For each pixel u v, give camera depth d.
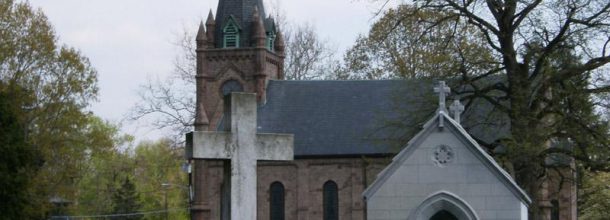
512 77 47.06
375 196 37.62
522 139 44.50
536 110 47.25
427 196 37.28
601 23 46.75
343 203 82.81
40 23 75.50
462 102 55.16
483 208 37.00
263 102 87.31
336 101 86.94
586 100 46.53
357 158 82.88
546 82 46.66
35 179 65.00
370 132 83.56
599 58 46.62
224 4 89.75
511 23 47.34
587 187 77.00
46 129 74.19
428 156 37.44
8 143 55.12
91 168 130.62
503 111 47.41
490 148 47.50
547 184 70.12
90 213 130.50
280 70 91.94
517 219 36.81
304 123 85.56
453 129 37.31
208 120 87.19
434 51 54.41
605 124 46.28
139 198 132.38
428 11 51.31
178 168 138.38
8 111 56.41
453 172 37.25
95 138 78.06
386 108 85.56
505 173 36.94
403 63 81.00
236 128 28.83
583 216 79.81
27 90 71.81
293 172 83.88
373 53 94.25
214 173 83.38
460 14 48.22
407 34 61.44
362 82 88.00
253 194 28.94
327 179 83.31
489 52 49.03
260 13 91.00
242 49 87.88
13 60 73.75
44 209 67.19
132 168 139.25
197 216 82.88
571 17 46.69
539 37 47.44
